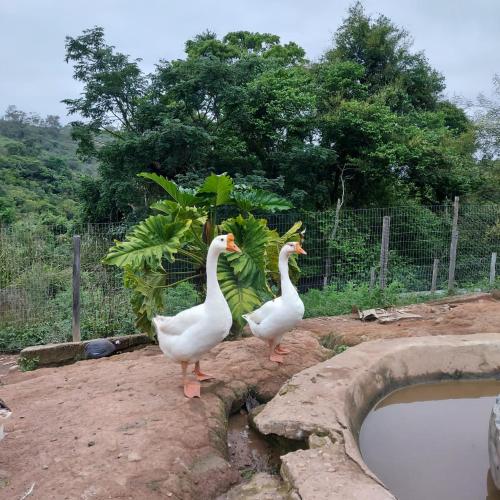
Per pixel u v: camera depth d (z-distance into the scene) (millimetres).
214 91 14219
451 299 10016
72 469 3475
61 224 12336
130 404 4484
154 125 14742
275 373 5535
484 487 3652
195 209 7477
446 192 17672
